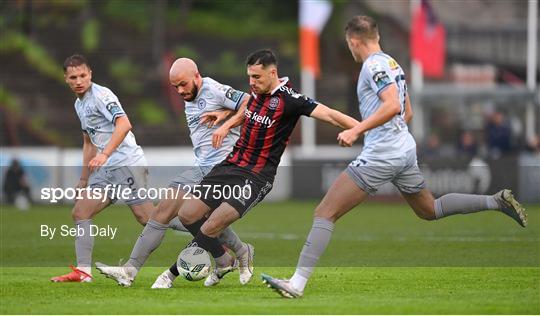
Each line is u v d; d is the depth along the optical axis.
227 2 139.12
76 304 28.94
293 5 139.00
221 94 33.81
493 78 121.00
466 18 133.00
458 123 116.81
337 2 129.25
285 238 54.47
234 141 34.53
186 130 113.44
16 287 33.53
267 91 31.28
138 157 35.91
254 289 33.09
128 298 30.39
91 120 35.28
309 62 94.88
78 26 129.12
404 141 30.42
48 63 122.06
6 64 121.44
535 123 114.50
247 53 129.38
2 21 126.50
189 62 34.03
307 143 98.62
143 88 120.25
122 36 129.25
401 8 133.50
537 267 39.75
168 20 133.62
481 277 36.16
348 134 28.84
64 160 87.06
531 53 107.56
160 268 41.44
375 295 31.02
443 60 120.44
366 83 29.95
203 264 32.31
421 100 106.69
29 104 116.50
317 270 39.25
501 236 54.75
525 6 133.38
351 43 30.55
